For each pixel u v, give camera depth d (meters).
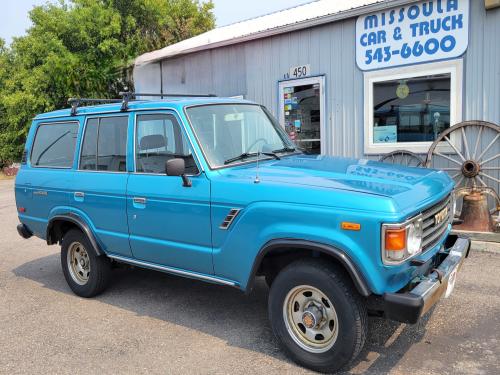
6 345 4.20
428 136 7.99
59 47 19.20
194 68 11.55
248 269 3.71
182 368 3.66
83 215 5.06
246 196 3.67
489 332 3.96
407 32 7.89
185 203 4.05
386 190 3.31
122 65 19.67
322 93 9.05
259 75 10.08
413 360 3.58
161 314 4.73
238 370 3.58
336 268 3.36
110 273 5.24
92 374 3.64
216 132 4.30
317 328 3.48
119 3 20.44
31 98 20.41
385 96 8.36
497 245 6.25
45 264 6.85
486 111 7.34
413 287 3.40
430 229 3.53
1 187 18.11
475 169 7.23
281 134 4.99
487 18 7.14
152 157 4.41
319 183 3.50
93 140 5.00
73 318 4.75
